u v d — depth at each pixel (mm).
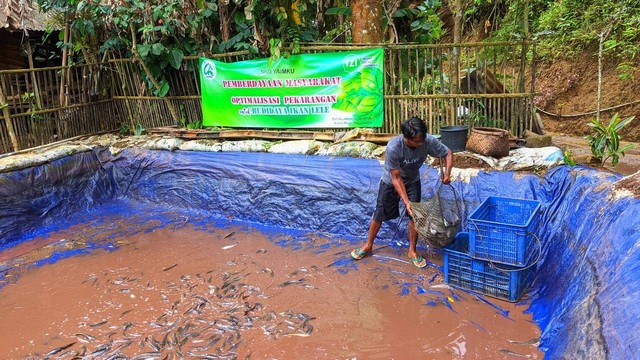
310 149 6820
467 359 3695
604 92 8938
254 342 4070
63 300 5027
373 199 6031
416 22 7129
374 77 6609
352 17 7027
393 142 4676
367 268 5305
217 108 7875
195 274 5438
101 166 8117
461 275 4672
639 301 2660
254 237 6445
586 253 3742
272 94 7324
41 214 7148
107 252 6199
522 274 4402
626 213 3439
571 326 3379
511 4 11008
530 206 4734
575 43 9766
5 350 4188
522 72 6066
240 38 7652
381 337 4059
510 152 5695
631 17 8703
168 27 7641
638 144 7309
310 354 3883
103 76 8969
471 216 4449
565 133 9180
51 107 8219
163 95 8289
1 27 8578
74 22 8242
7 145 7555
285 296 4828
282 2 6938
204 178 7426
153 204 7879
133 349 4062
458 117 6457
